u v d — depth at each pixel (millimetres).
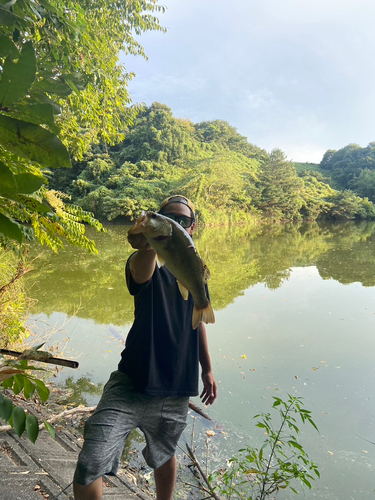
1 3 1221
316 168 96625
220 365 5301
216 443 3508
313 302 8977
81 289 9484
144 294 1872
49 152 841
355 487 2959
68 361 1267
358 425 3867
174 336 1868
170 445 1928
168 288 1921
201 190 38656
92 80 5246
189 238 1655
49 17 2924
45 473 2398
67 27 3244
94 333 6375
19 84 771
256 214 46000
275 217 46812
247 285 10852
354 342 6262
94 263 13422
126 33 9008
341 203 51812
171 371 1853
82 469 1584
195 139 66688
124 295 9047
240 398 4383
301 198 50094
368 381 4852
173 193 37375
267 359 5512
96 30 7355
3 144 838
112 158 47844
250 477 2998
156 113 53938
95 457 1599
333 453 3410
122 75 8672
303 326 7133
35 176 809
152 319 1837
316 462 3275
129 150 48781
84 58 4953
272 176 47500
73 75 1312
